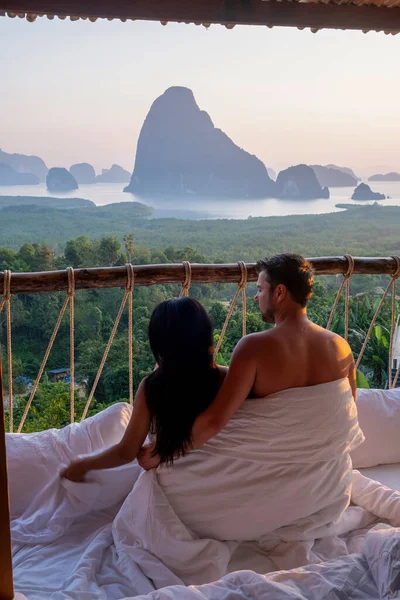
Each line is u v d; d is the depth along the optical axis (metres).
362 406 1.84
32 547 1.39
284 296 1.38
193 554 1.29
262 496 1.35
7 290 1.84
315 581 1.04
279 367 1.33
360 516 1.49
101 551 1.33
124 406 1.69
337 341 1.40
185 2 2.45
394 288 2.22
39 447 1.58
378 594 1.03
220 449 1.36
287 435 1.33
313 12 2.56
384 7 2.60
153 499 1.33
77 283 1.89
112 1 2.42
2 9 2.39
